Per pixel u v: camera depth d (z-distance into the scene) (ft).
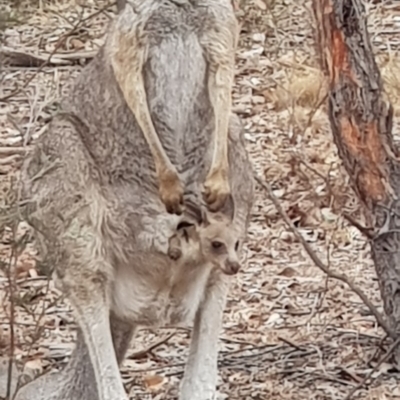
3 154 32.81
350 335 25.36
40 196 19.29
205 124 18.94
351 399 22.67
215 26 18.48
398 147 28.89
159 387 23.63
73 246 19.07
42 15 31.35
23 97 35.24
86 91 19.38
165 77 18.60
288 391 23.06
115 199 19.08
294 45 37.93
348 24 24.06
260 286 28.30
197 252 18.56
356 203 31.22
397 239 24.29
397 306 24.20
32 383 20.53
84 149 19.17
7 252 27.73
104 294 19.29
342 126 24.36
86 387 20.01
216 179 18.25
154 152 18.38
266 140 34.91
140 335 26.17
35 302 26.58
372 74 24.21
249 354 24.77
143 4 18.39
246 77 38.09
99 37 37.91
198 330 19.38
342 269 28.96
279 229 30.86
